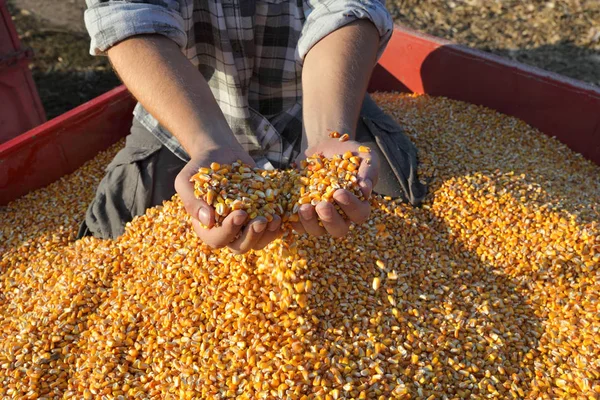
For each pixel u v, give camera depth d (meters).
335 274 1.84
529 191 2.37
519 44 4.64
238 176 1.55
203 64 2.22
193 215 1.49
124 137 2.97
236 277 1.77
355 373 1.61
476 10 5.09
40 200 2.64
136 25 1.73
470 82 3.02
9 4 5.49
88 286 1.98
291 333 1.67
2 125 3.44
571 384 1.69
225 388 1.60
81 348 1.81
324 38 1.94
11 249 2.40
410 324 1.76
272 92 2.34
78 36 5.05
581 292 1.97
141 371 1.71
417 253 2.07
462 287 1.95
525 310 1.93
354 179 1.52
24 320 1.93
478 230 2.22
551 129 2.85
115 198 2.27
